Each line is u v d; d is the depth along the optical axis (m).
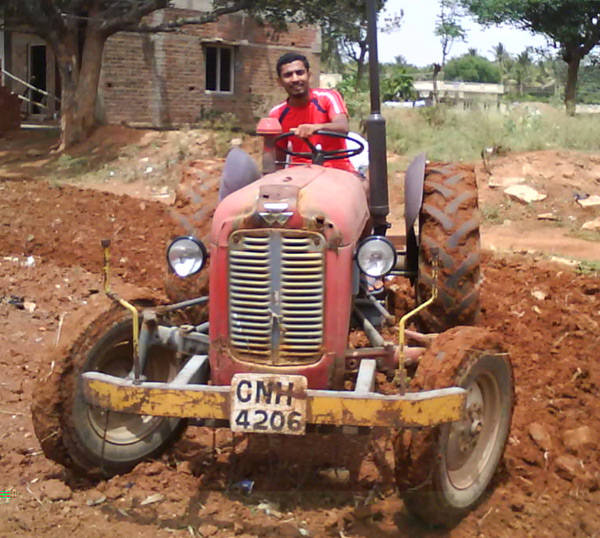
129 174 16.53
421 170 5.18
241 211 3.90
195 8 23.66
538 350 5.99
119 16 19.11
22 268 8.27
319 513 3.98
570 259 9.17
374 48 4.90
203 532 3.74
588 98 54.38
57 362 4.04
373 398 3.58
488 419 4.15
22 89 26.31
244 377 3.66
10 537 3.65
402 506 4.05
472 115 17.14
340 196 4.11
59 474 4.34
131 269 8.44
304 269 3.85
